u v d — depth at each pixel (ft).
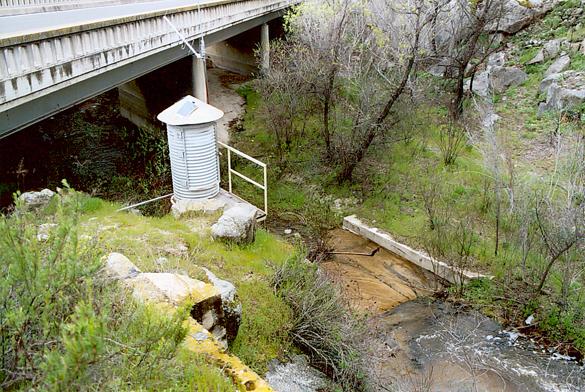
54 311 9.21
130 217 27.09
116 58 30.73
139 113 51.60
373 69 44.50
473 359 23.79
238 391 12.27
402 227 35.19
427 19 38.27
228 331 17.62
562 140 40.16
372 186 40.06
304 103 46.52
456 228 32.60
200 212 29.66
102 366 8.64
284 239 34.60
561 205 27.91
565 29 54.70
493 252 31.01
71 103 28.45
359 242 35.22
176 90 47.01
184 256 22.47
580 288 27.12
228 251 24.79
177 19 39.29
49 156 39.75
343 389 17.74
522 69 52.75
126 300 13.12
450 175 39.32
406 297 29.09
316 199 40.09
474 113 48.32
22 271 8.91
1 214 11.03
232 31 54.08
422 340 25.12
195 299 15.11
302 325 19.90
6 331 8.96
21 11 39.22
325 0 44.06
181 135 29.37
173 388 9.98
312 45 43.37
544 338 25.32
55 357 7.27
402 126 44.14
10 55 21.36
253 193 41.34
